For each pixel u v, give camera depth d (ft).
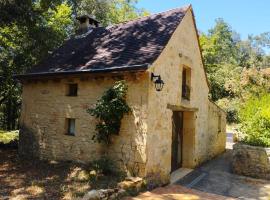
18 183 27.22
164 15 37.91
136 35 36.06
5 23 42.70
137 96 29.22
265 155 35.78
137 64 28.89
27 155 38.37
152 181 29.22
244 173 37.14
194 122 40.06
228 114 90.33
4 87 61.26
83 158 32.91
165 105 31.81
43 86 37.76
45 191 24.89
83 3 79.71
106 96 29.94
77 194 23.95
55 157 35.45
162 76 31.07
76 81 34.37
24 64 54.08
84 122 33.24
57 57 40.93
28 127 38.70
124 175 29.19
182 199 26.04
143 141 28.43
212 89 101.04
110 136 30.53
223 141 54.44
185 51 37.11
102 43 38.60
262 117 40.11
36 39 48.21
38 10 46.65
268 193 30.25
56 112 36.04
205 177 35.65
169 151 32.71
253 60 148.05
